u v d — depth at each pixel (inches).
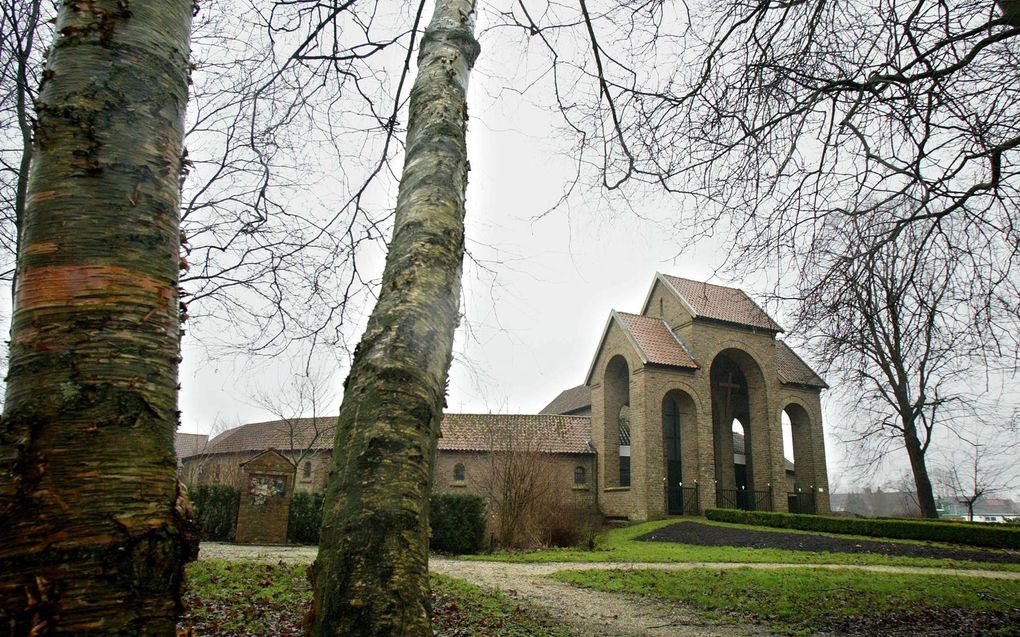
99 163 79.4
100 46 84.1
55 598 62.8
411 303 103.7
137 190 81.0
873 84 262.5
